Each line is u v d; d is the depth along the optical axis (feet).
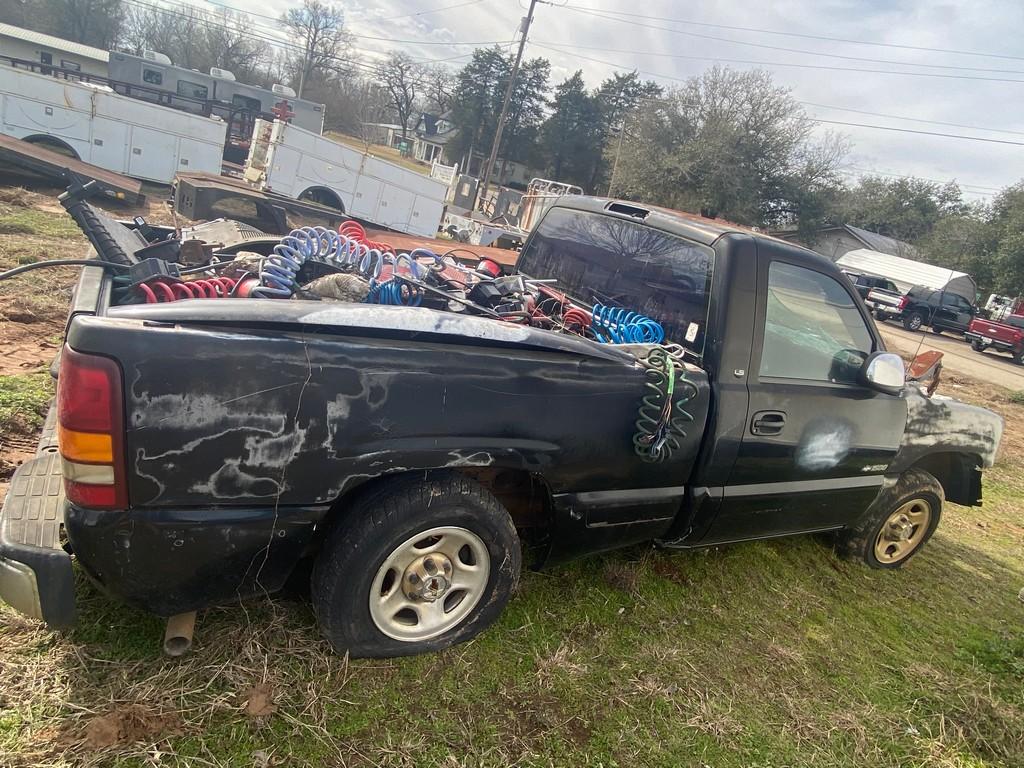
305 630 8.48
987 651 11.50
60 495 7.30
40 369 16.30
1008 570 15.98
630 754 7.86
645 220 11.76
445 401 7.68
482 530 8.39
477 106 213.25
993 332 79.00
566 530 9.33
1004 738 9.30
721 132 121.29
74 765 6.30
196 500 6.70
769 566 13.12
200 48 209.56
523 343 8.22
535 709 8.20
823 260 11.33
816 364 11.18
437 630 8.59
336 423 7.12
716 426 9.82
